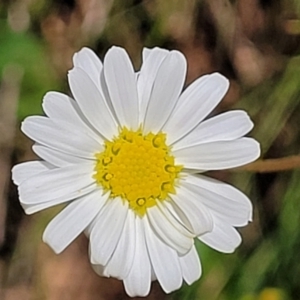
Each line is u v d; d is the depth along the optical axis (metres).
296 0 0.16
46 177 0.13
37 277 0.17
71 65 0.17
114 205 0.13
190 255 0.13
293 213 0.16
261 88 0.16
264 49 0.17
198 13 0.17
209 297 0.16
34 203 0.13
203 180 0.13
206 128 0.13
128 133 0.13
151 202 0.13
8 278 0.17
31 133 0.13
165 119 0.13
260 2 0.17
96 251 0.13
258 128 0.16
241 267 0.16
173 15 0.17
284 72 0.16
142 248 0.13
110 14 0.17
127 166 0.13
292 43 0.17
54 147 0.13
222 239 0.13
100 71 0.13
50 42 0.17
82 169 0.13
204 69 0.17
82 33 0.17
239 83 0.17
